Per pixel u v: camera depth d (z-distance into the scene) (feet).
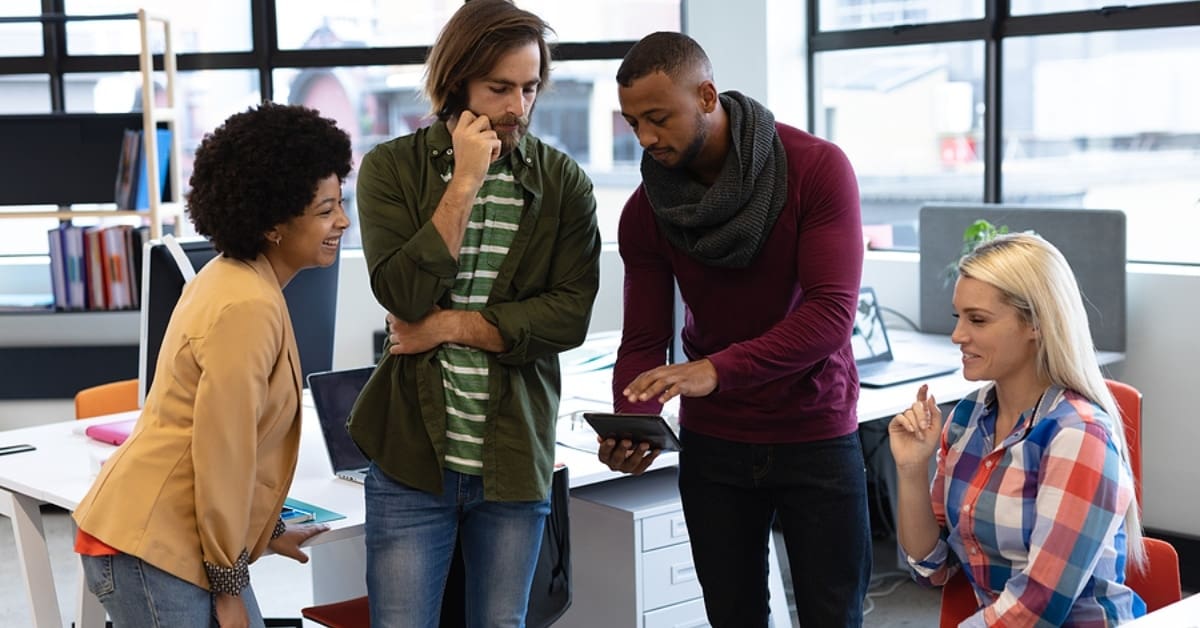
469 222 7.79
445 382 7.77
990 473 7.17
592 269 8.14
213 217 7.14
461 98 7.57
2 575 15.35
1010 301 7.04
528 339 7.75
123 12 18.26
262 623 7.65
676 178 8.14
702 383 7.68
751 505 8.62
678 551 10.93
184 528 7.17
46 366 17.74
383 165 7.79
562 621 11.34
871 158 17.53
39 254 18.67
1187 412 14.32
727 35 17.15
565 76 18.25
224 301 7.06
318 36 18.29
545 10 17.95
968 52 16.39
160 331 9.87
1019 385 7.19
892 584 14.55
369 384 7.93
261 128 7.16
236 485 7.08
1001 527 7.06
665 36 7.76
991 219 15.40
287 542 8.27
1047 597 6.70
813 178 7.97
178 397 7.16
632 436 8.05
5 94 18.44
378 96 18.54
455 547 8.64
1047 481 6.80
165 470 7.14
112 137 17.10
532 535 8.09
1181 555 14.43
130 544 7.05
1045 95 15.89
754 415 8.34
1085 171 15.69
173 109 17.10
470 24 7.36
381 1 18.19
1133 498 7.07
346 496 9.41
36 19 16.40
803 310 7.91
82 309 17.02
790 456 8.32
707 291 8.41
